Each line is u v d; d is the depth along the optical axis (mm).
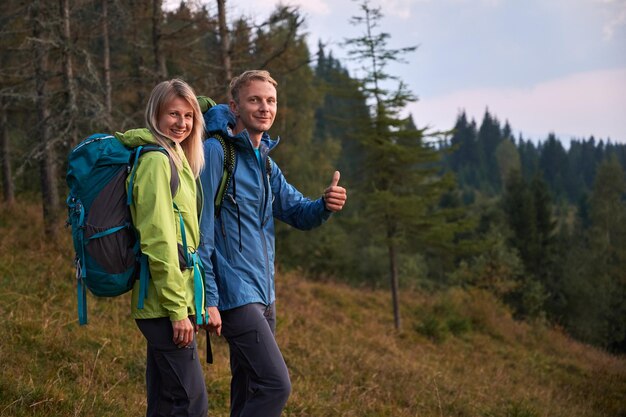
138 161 2461
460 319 15281
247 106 2908
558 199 98812
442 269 32031
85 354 5379
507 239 42219
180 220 2516
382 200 12727
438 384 8484
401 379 8008
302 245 24656
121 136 2508
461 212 13664
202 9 10539
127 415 4043
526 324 18172
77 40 11875
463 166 128500
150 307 2469
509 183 46719
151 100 2578
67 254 9805
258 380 2789
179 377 2562
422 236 13352
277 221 23547
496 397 8938
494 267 26828
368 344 10680
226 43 10367
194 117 2668
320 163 28172
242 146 2834
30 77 10852
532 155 148375
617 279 37625
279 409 2789
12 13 11125
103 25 11789
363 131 12930
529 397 9539
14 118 14344
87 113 10688
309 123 28672
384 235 13867
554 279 40031
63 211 10969
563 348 16203
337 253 25578
